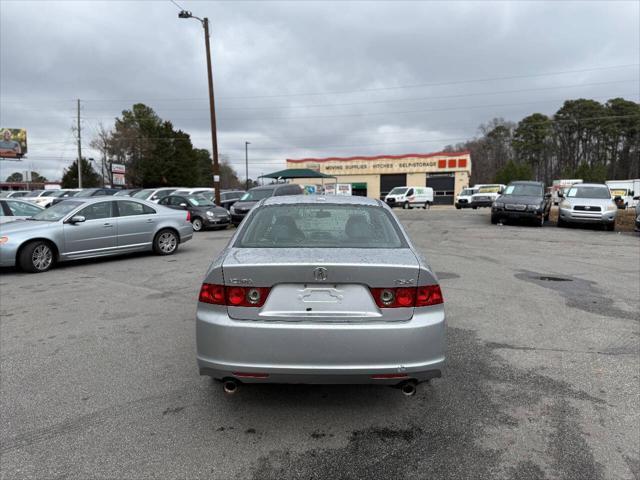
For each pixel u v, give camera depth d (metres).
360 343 2.84
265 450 2.83
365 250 3.27
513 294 6.81
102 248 9.88
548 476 2.57
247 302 2.92
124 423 3.14
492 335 4.95
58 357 4.36
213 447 2.86
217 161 22.02
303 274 2.90
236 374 2.89
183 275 8.50
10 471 2.61
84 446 2.87
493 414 3.27
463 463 2.70
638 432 3.02
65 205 9.92
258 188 20.02
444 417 3.23
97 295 6.91
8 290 7.34
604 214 16.47
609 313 5.80
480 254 10.88
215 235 16.34
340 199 4.22
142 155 64.56
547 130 92.81
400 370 2.86
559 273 8.47
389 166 56.00
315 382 2.89
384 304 2.91
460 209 38.88
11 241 8.59
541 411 3.30
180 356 4.37
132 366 4.13
